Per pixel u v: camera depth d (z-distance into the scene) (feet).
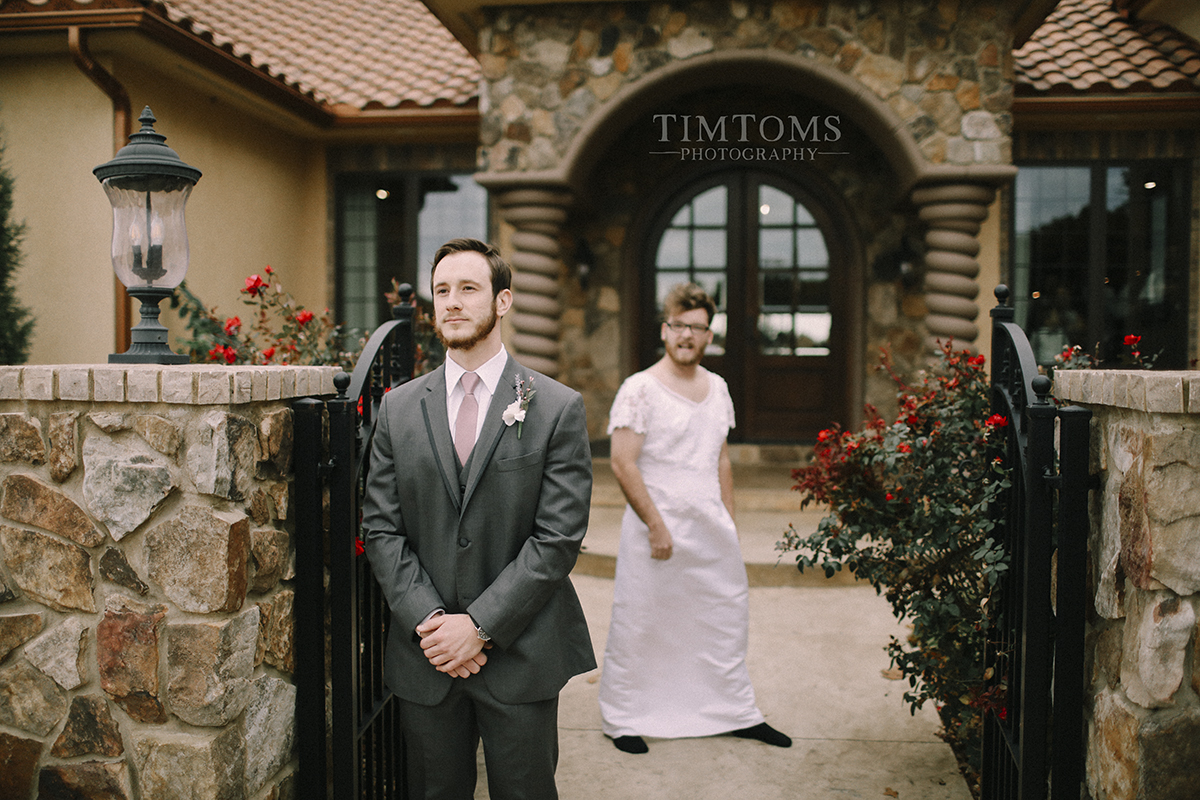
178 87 20.21
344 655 6.65
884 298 24.47
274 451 6.26
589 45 19.80
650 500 9.59
